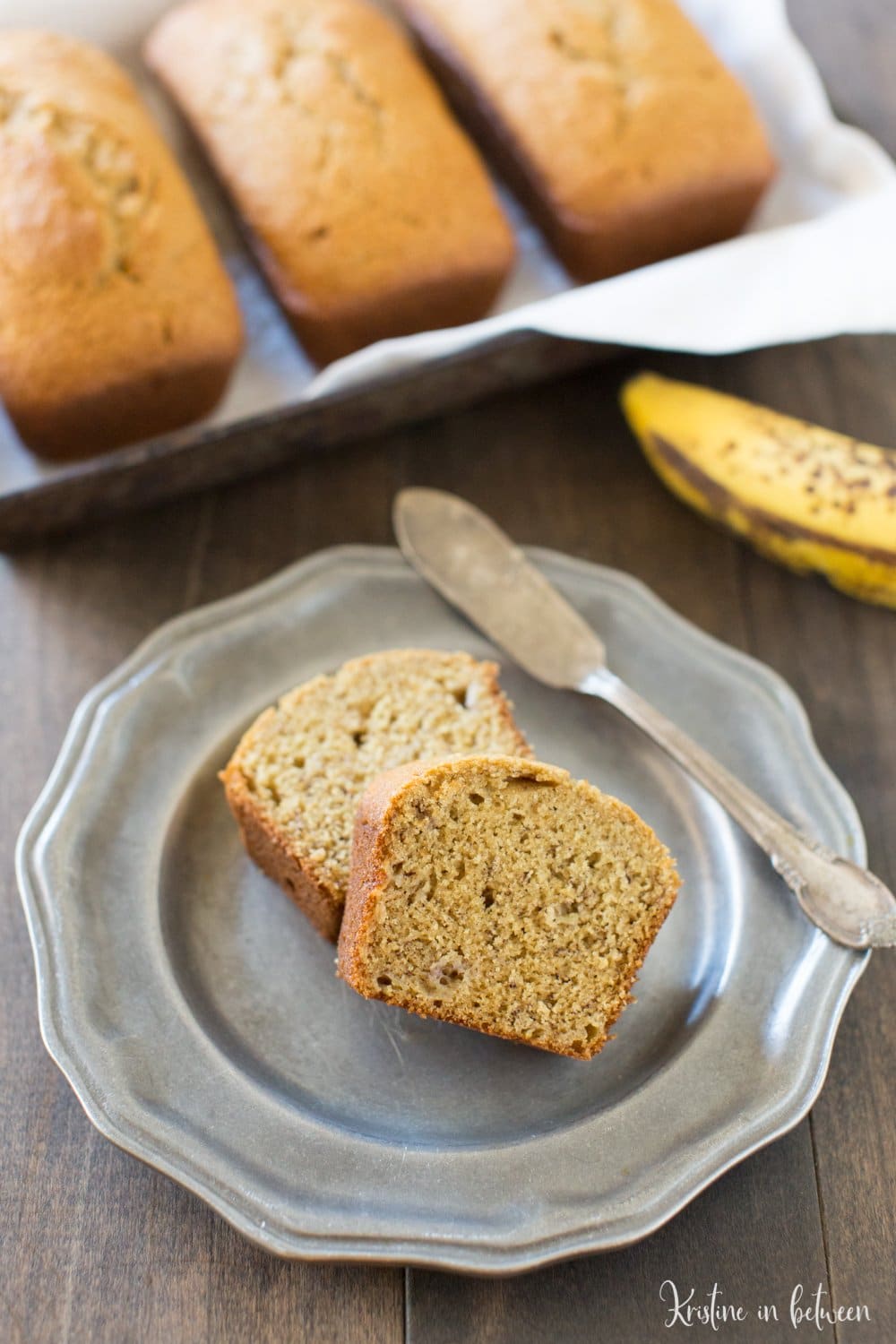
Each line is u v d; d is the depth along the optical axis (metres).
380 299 0.57
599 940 0.47
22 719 0.53
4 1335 0.44
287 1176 0.44
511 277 0.61
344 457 0.59
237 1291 0.45
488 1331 0.44
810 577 0.56
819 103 0.62
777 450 0.56
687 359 0.61
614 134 0.58
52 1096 0.47
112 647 0.55
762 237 0.57
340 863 0.48
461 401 0.59
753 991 0.47
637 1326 0.44
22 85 0.56
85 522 0.56
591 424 0.60
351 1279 0.45
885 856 0.51
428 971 0.46
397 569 0.54
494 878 0.47
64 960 0.47
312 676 0.52
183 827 0.50
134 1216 0.46
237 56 0.59
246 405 0.58
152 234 0.55
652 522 0.58
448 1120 0.46
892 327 0.56
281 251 0.57
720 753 0.51
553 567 0.54
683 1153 0.45
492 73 0.60
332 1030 0.47
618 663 0.53
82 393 0.54
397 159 0.57
